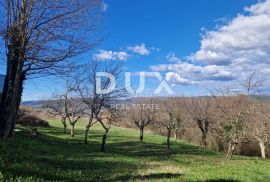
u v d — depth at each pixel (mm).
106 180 19562
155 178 20703
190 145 75750
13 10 33125
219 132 55188
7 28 32969
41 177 15953
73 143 52156
